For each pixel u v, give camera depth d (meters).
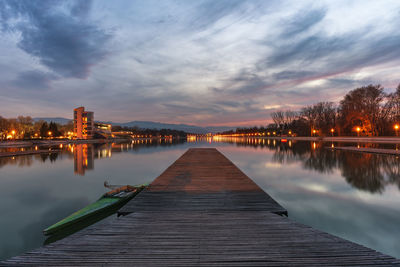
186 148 50.84
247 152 35.12
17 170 20.38
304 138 74.88
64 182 15.59
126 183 15.41
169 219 5.73
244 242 4.34
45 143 58.56
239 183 10.29
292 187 13.35
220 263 3.58
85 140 76.62
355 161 21.75
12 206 10.55
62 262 3.62
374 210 9.64
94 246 4.16
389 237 7.32
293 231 4.89
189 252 3.93
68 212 9.76
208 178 11.41
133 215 6.09
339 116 64.06
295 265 3.54
